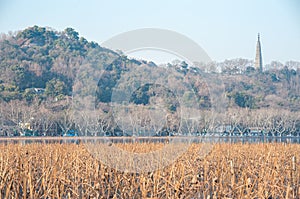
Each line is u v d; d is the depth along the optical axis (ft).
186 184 84.69
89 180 93.66
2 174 84.94
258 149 161.27
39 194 84.33
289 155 144.46
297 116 492.13
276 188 85.25
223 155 121.70
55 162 101.19
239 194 80.64
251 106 528.63
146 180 86.12
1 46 558.15
